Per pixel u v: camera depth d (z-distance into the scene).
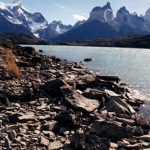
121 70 62.69
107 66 71.19
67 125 18.80
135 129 18.50
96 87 31.84
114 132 17.28
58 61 66.44
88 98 26.17
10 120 19.14
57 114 20.72
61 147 15.17
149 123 21.42
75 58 100.31
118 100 24.45
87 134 15.04
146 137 17.53
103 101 24.33
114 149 15.28
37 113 20.92
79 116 20.97
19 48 75.12
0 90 25.84
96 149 14.30
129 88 37.91
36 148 14.73
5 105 22.48
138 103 28.50
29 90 25.12
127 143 16.44
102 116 21.03
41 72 40.88
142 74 56.06
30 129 17.59
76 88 31.05
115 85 33.16
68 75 39.91
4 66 35.62
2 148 14.27
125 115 21.73
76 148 14.78
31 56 61.62
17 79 33.47
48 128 17.92
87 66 68.44
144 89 38.03
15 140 15.34
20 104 23.45
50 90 26.33
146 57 121.81
